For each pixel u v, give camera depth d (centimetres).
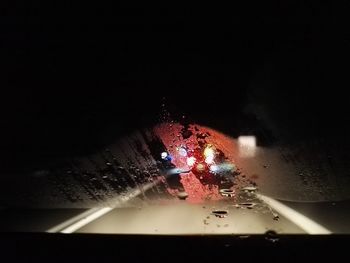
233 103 2544
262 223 515
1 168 1275
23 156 1616
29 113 2530
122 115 2423
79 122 2448
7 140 1944
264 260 287
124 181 970
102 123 2212
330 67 2048
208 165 834
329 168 951
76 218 600
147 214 617
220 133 1406
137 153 1302
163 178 905
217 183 830
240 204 673
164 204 703
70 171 1190
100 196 805
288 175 877
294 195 727
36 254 307
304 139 1345
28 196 815
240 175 850
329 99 1759
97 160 1352
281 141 1324
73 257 300
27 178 1090
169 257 297
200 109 2362
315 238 347
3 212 657
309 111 1723
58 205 718
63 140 1973
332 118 1573
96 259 296
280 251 305
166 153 941
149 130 1648
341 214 572
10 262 292
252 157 1026
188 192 796
